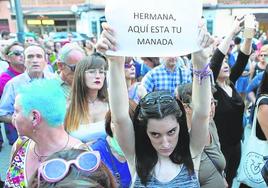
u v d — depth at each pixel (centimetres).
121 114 154
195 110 155
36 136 158
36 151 162
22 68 385
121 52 133
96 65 244
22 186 161
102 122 235
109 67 149
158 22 130
